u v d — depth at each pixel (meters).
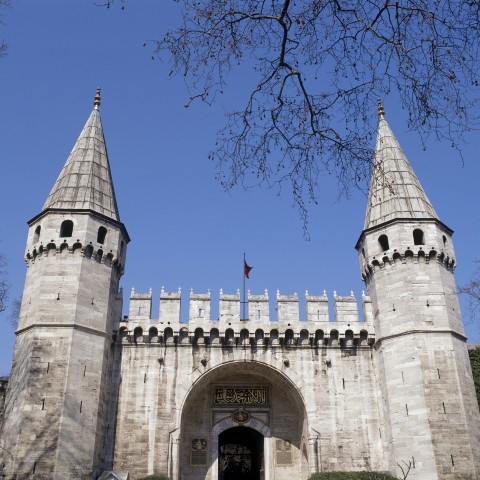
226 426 38.16
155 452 33.56
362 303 39.03
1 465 30.14
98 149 41.38
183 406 35.12
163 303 37.31
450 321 35.03
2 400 35.22
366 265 38.78
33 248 36.03
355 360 36.94
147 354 36.12
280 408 38.91
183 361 36.16
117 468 32.91
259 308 37.78
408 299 35.28
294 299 38.16
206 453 37.19
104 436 33.44
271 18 11.05
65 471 29.88
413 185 39.84
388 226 37.84
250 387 39.41
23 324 34.09
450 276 37.34
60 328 33.12
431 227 37.62
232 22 11.34
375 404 35.72
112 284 36.91
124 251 39.41
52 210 36.53
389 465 33.31
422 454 31.45
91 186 38.44
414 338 34.19
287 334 37.38
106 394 34.25
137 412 34.44
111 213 38.41
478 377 37.25
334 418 35.25
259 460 40.16
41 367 31.95
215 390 39.16
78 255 35.44
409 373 33.59
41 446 29.98
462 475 30.80
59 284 34.44
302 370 36.50
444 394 32.75
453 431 31.80
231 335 37.03
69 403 31.38
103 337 34.47
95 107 44.25
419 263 36.50
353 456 34.28
